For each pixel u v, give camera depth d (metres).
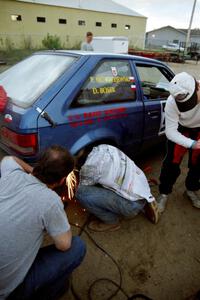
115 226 2.42
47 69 2.60
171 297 1.88
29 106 2.18
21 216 1.26
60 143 2.31
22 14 21.78
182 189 3.19
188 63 20.70
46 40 22.00
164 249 2.28
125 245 2.29
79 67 2.43
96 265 2.07
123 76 2.85
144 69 3.25
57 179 1.40
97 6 25.81
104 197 2.20
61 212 1.34
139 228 2.49
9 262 1.26
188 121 2.31
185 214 2.75
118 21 27.12
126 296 1.86
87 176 2.20
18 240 1.26
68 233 1.42
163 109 3.36
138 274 2.03
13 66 3.08
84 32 25.59
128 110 2.84
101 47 15.88
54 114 2.21
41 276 1.47
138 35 28.84
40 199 1.29
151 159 3.86
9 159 1.62
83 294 1.85
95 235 2.37
